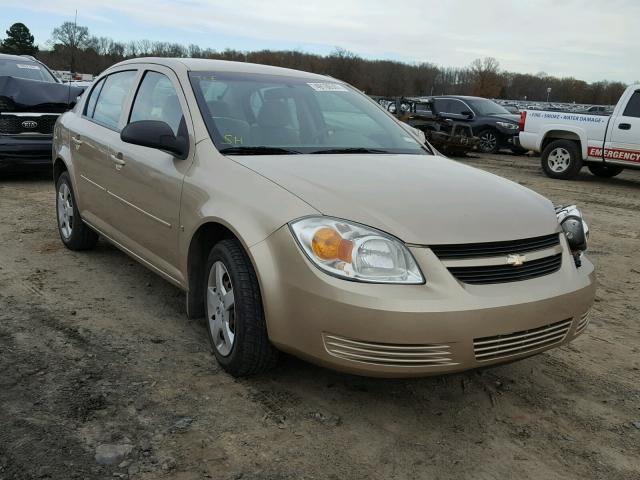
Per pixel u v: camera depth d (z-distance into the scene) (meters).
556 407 3.21
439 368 2.64
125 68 4.82
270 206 2.93
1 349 3.46
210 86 3.90
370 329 2.58
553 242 3.13
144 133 3.52
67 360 3.37
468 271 2.74
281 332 2.83
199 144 3.54
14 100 8.54
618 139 11.70
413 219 2.79
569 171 12.47
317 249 2.69
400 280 2.63
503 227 2.91
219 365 3.39
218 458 2.59
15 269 4.89
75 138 5.07
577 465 2.71
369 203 2.86
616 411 3.20
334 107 4.27
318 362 2.75
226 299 3.18
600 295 5.21
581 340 4.15
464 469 2.63
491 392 3.32
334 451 2.69
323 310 2.65
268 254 2.85
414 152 4.11
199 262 3.49
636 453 2.83
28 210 7.12
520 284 2.83
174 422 2.82
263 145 3.62
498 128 17.42
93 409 2.89
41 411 2.84
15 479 2.36
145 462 2.53
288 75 4.43
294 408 3.02
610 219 8.62
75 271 4.92
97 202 4.69
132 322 3.96
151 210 3.82
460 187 3.26
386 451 2.72
